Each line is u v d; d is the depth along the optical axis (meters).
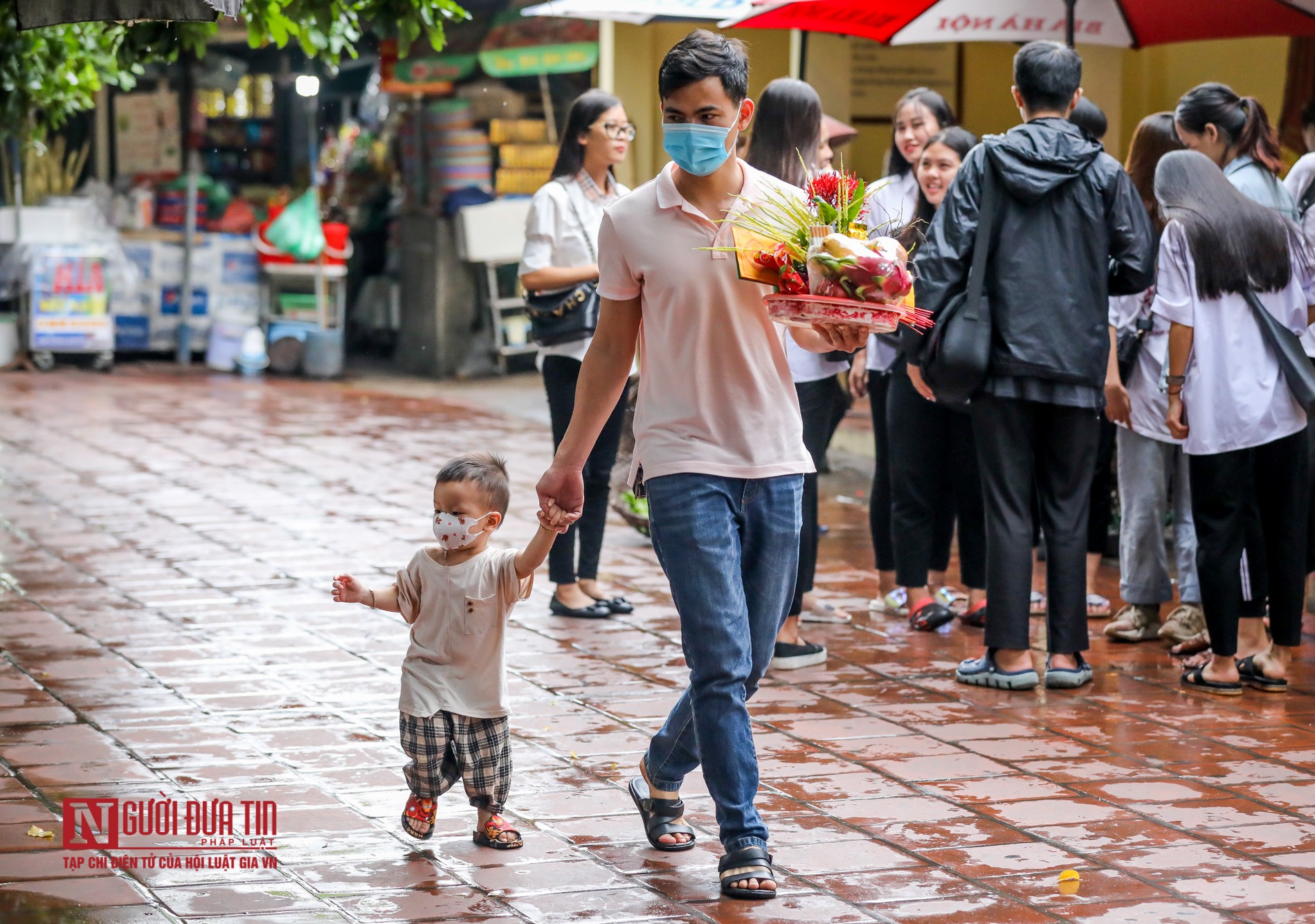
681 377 13.59
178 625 22.72
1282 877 14.20
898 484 23.48
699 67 13.09
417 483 34.44
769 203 13.72
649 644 22.36
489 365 53.28
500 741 14.51
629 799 16.09
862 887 13.85
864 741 18.12
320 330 52.59
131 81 27.25
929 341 19.81
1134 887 13.93
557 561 23.70
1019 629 20.30
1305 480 20.31
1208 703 19.91
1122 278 19.98
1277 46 37.19
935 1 28.98
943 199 21.52
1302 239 20.58
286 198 55.59
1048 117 19.98
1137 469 22.75
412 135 53.47
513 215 51.16
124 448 38.12
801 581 21.16
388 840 14.82
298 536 28.98
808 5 28.59
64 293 51.72
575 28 48.62
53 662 20.66
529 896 13.56
